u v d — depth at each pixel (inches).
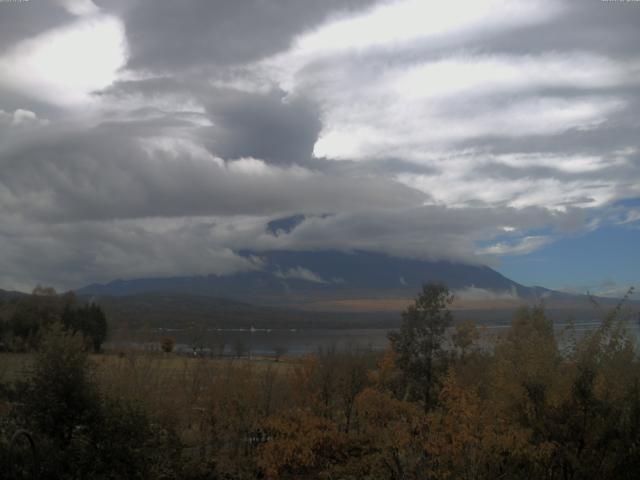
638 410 440.5
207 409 793.6
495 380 502.6
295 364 940.6
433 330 830.5
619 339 487.2
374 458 591.5
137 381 769.6
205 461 669.9
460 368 767.7
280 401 845.2
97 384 550.0
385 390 791.7
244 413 792.3
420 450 519.2
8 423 479.2
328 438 745.0
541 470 451.5
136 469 504.7
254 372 903.1
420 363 823.7
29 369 532.4
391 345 859.4
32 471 423.8
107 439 490.6
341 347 1018.7
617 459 431.2
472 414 474.9
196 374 856.9
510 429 451.8
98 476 467.8
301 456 722.2
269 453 727.7
